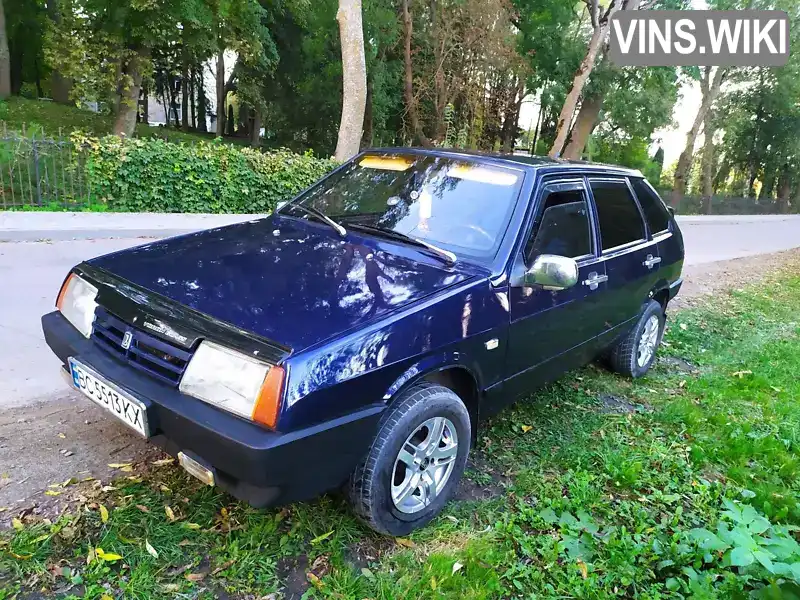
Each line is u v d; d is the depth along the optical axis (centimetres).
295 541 256
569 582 252
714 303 826
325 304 249
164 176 1119
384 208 350
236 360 215
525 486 319
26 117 2019
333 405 222
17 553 231
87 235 870
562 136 1994
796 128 3938
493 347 298
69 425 332
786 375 535
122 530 249
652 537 287
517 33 2370
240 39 2027
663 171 5147
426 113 2248
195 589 225
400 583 239
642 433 401
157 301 247
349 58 1352
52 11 2483
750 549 235
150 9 1684
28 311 512
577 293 361
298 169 1278
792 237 2150
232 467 212
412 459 262
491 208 329
